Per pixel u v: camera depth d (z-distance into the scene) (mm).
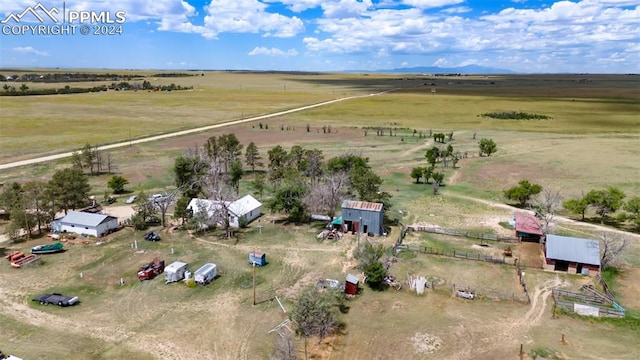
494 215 64375
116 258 49969
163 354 33062
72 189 63656
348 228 57906
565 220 61969
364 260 44969
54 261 49062
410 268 47469
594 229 58000
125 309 39375
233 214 59031
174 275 44125
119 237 56156
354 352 33281
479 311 38875
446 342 34281
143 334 35562
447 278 45219
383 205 59281
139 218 58562
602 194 60781
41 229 58812
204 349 33719
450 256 50438
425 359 32312
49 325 36688
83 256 50406
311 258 50031
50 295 40625
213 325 36844
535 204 66188
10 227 53812
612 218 62844
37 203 57969
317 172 80938
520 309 39188
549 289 42750
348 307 39750
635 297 41125
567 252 46188
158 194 70750
